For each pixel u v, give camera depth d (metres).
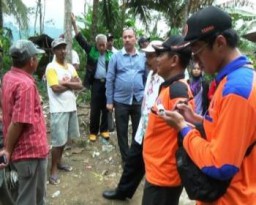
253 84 1.38
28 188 2.86
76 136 4.46
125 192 3.79
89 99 7.40
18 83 2.64
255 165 1.47
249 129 1.36
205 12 1.43
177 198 2.51
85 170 4.52
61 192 3.99
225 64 1.45
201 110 3.97
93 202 3.83
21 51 2.66
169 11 12.99
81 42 5.57
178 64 2.41
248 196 1.47
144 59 4.50
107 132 5.48
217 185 1.45
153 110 2.42
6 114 2.74
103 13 11.71
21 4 13.17
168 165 2.41
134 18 13.49
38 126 2.82
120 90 4.45
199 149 1.46
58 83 4.14
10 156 2.78
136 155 3.64
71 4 5.87
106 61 5.41
